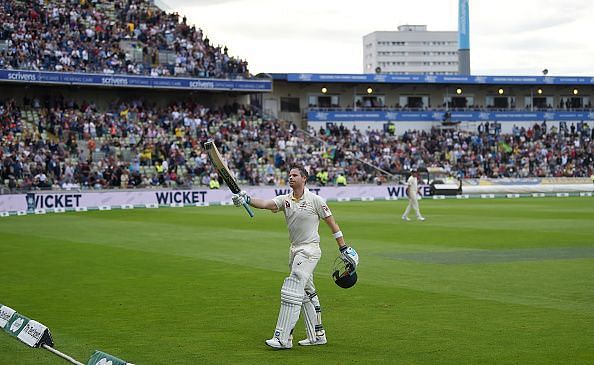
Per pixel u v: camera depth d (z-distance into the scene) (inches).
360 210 1572.3
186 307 498.0
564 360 349.4
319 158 2212.1
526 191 2276.1
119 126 2050.9
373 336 405.7
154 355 367.6
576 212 1453.0
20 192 1628.9
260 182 2027.6
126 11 2322.8
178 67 2231.8
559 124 2800.2
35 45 2036.2
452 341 390.3
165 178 1918.1
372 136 2519.7
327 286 579.2
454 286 573.6
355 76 2618.1
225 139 2170.3
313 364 350.0
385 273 646.5
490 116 2736.2
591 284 578.6
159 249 855.1
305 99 2682.1
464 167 2412.6
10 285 597.0
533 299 513.7
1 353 372.8
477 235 992.2
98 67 2087.8
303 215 388.5
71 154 1899.6
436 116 2687.0
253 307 496.7
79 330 427.2
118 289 574.2
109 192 1739.7
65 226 1205.1
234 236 1008.9
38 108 2027.6
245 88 2292.1
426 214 1424.7
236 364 350.9
